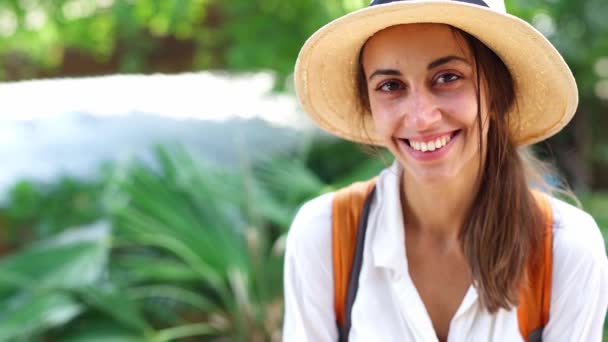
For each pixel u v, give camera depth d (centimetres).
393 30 127
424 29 125
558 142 502
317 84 147
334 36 135
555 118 142
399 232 140
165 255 345
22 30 421
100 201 396
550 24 421
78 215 402
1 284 302
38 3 405
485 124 133
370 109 149
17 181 408
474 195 139
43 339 296
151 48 449
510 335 134
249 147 447
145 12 402
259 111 482
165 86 554
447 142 128
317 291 145
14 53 466
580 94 485
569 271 134
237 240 321
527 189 138
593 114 518
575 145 504
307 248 144
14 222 408
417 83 126
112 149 458
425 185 138
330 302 145
